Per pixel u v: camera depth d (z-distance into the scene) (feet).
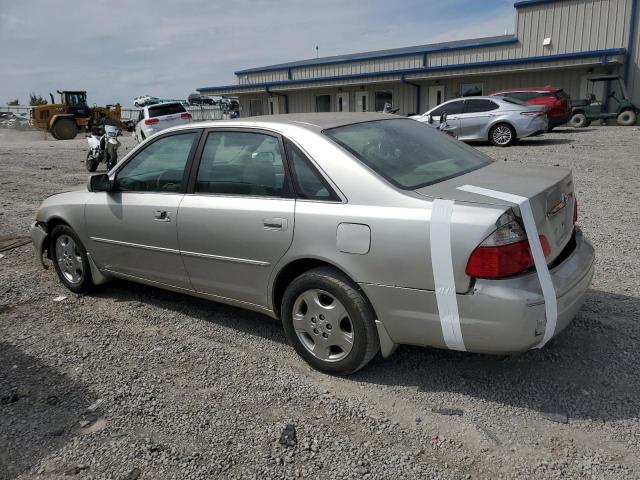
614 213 24.31
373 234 10.48
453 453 9.30
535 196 10.17
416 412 10.48
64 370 12.55
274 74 123.75
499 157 44.21
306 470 9.03
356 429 10.05
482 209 9.72
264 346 13.44
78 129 105.19
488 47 93.30
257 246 12.18
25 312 16.11
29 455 9.69
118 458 9.50
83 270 16.83
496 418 10.17
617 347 12.37
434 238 9.88
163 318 15.37
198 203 13.26
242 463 9.25
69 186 38.86
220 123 13.50
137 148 15.05
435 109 56.54
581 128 71.31
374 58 106.83
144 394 11.43
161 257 14.39
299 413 10.60
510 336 9.61
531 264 9.80
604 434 9.59
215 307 15.99
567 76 86.79
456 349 10.38
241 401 11.07
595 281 16.17
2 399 11.41
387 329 10.84
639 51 81.41
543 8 87.15
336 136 11.94
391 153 11.98
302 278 11.66
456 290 9.83
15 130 129.80
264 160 12.36
